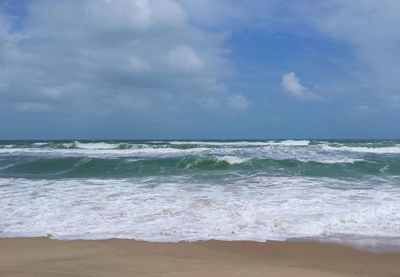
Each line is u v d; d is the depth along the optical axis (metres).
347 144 33.88
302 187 12.52
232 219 8.38
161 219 8.39
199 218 8.46
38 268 5.38
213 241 6.98
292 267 5.71
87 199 10.38
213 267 5.56
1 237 7.10
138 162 18.95
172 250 6.45
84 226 7.86
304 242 7.00
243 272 5.35
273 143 39.16
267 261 6.03
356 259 6.21
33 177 15.59
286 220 8.30
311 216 8.61
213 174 15.71
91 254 6.12
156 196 10.79
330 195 11.05
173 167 17.92
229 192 11.49
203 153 25.28
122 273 5.20
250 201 10.10
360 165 18.09
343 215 8.67
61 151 28.91
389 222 8.27
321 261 6.10
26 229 7.64
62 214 8.77
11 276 5.01
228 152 26.14
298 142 40.44
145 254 6.18
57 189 12.09
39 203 9.88
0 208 9.31
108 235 7.27
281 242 6.98
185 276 5.13
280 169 17.09
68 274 5.12
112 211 9.03
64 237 7.12
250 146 33.19
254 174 15.67
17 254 6.09
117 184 13.15
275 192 11.53
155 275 5.14
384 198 10.63
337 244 6.92
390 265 5.96
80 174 16.47
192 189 12.02
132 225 7.94
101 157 22.16
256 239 7.12
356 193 11.40
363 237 7.32
